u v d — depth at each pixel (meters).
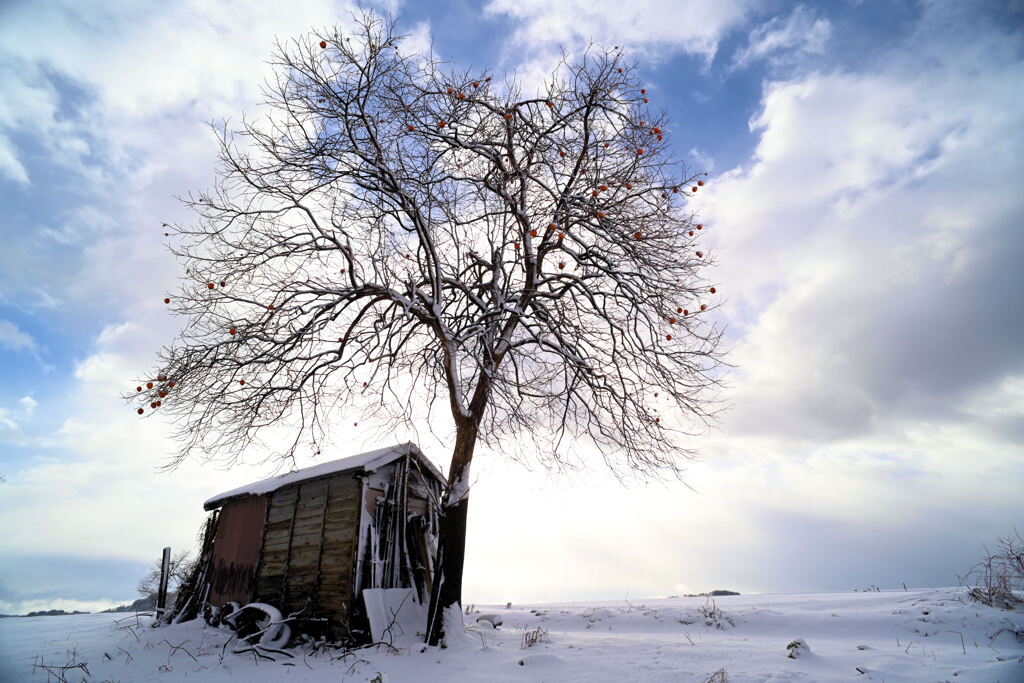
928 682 6.32
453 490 11.25
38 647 12.08
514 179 12.41
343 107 10.41
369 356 11.08
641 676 7.54
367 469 12.22
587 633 12.02
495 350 12.18
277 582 12.91
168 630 12.54
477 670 8.52
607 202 11.72
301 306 10.87
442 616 10.40
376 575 11.81
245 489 15.05
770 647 8.94
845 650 8.52
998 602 10.79
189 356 9.70
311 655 10.43
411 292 11.05
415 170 11.16
